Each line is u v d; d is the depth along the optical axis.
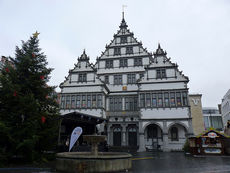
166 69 31.66
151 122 29.34
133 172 10.68
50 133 15.04
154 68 32.06
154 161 15.96
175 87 30.38
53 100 16.48
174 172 10.64
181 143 29.12
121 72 36.34
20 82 15.27
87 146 19.47
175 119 28.75
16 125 13.84
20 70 15.48
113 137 33.03
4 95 13.88
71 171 10.37
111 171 10.41
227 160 16.28
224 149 20.44
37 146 14.89
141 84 31.62
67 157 10.63
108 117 33.62
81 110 32.38
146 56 36.19
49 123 15.73
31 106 14.00
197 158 18.05
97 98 32.50
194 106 40.31
